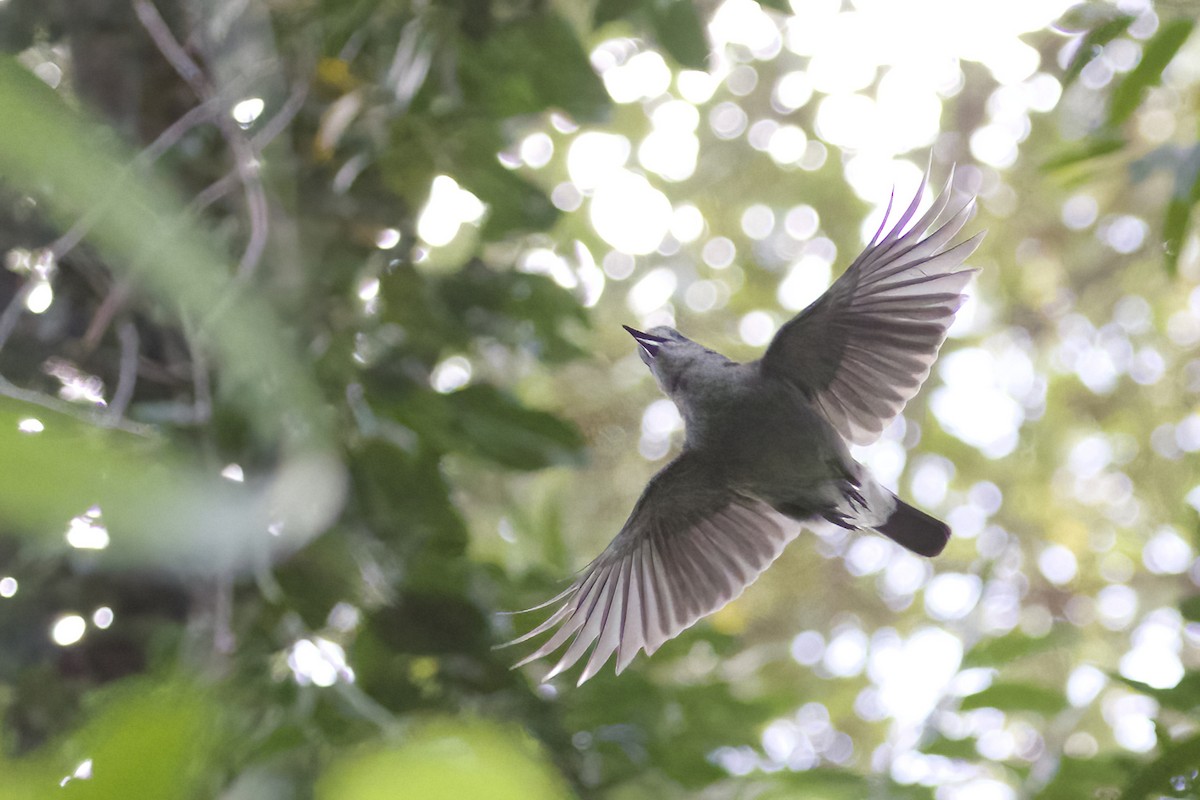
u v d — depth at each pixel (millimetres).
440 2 8969
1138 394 19453
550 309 9562
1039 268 19516
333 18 8516
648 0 9273
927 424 19359
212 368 6934
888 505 7730
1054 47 15242
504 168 9375
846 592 18250
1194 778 6742
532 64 9289
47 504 1100
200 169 7512
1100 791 7777
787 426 7559
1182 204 8273
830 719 13188
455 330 9016
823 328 7484
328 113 8625
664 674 9875
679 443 17000
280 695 6805
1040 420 19578
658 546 8250
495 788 1208
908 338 7348
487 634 8117
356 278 8727
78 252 7027
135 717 1244
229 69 7086
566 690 8602
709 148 18328
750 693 9914
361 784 1198
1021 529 19109
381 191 9109
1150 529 18969
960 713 8320
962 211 6871
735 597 8297
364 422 7992
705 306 18234
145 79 7941
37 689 7156
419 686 8086
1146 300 19391
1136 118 14031
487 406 8398
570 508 16406
